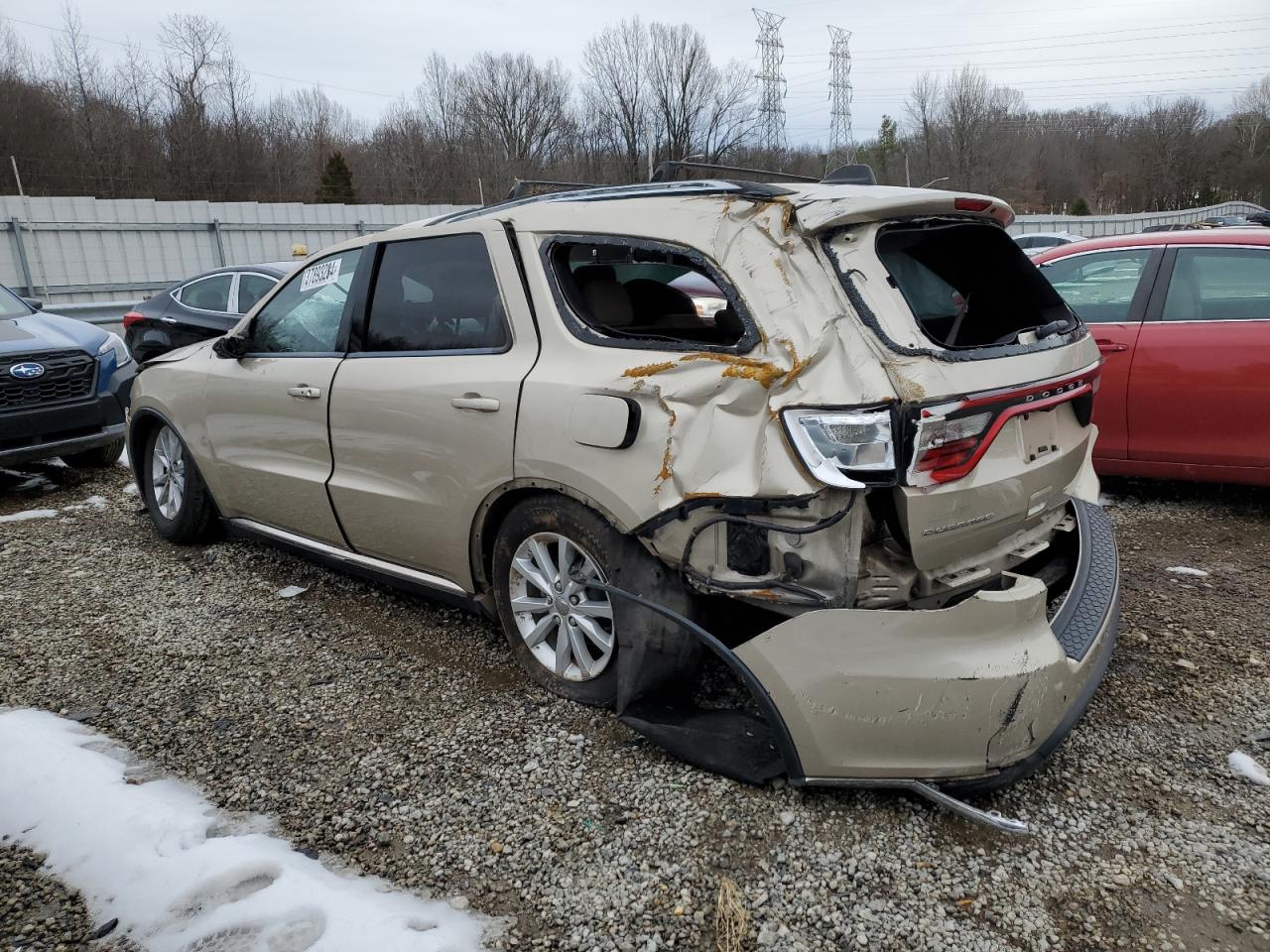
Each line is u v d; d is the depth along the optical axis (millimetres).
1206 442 5195
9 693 3357
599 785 2738
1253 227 5633
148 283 21547
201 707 3248
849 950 2111
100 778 2762
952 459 2477
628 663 2877
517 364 3113
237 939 2119
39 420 6102
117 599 4273
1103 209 69375
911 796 2656
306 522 4105
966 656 2379
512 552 3260
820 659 2420
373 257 3766
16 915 2254
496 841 2502
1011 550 2873
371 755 2926
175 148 39125
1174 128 66688
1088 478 3482
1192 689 3299
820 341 2443
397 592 4305
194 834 2510
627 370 2781
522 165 50094
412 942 2080
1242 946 2115
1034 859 2412
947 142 58969
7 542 5152
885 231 2668
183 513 4863
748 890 2303
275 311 4242
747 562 2596
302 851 2467
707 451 2596
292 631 3895
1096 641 2715
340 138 51062
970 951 2107
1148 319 5340
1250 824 2547
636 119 53219
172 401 4734
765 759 2715
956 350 2566
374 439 3592
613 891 2309
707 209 2768
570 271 3119
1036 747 2469
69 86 37750
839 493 2420
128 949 2129
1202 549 4789
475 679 3418
